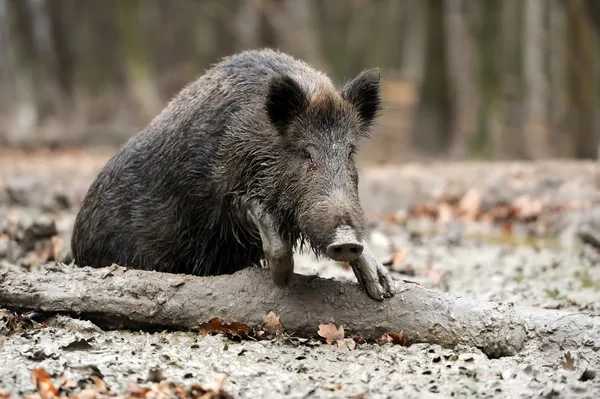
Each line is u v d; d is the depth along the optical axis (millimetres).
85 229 12312
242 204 10680
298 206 9961
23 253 15094
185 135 11281
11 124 54188
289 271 10211
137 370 8953
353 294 10133
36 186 22266
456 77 44156
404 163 37438
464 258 17141
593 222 19031
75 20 57406
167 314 10266
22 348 9312
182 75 70875
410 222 21609
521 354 9555
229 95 11117
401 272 14898
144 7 64562
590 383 8719
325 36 72500
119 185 11930
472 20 43562
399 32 74000
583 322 9820
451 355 9477
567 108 38969
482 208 22578
